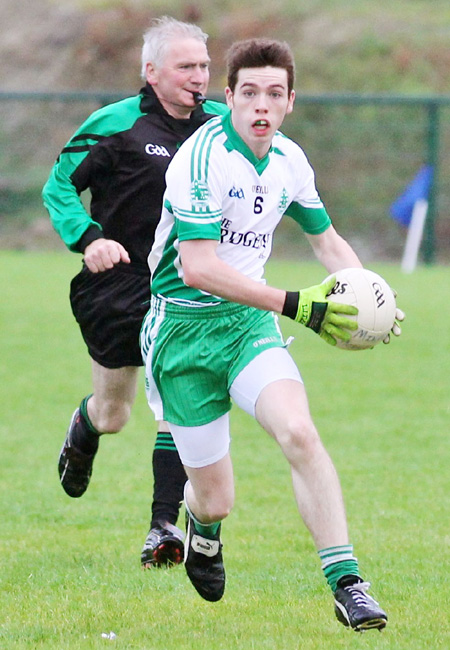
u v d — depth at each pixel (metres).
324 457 13.74
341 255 16.39
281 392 14.10
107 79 99.12
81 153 19.47
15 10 107.50
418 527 20.66
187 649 13.55
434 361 40.62
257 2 102.69
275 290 14.14
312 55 95.81
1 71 101.00
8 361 40.12
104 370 19.83
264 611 15.52
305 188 15.80
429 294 58.84
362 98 73.88
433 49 95.06
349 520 21.16
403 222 76.00
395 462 26.17
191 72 19.30
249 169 14.61
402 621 14.84
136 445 28.52
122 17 102.62
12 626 14.71
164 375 15.18
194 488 15.20
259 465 26.22
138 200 19.62
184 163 14.36
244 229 14.86
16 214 87.94
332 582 13.59
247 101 14.31
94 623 14.90
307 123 87.25
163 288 15.18
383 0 103.56
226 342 14.80
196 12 101.62
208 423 14.95
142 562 18.14
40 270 68.19
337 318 14.18
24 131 93.62
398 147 85.81
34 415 31.72
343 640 13.88
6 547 19.39
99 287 19.72
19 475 25.20
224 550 19.23
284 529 20.69
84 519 21.44
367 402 33.56
